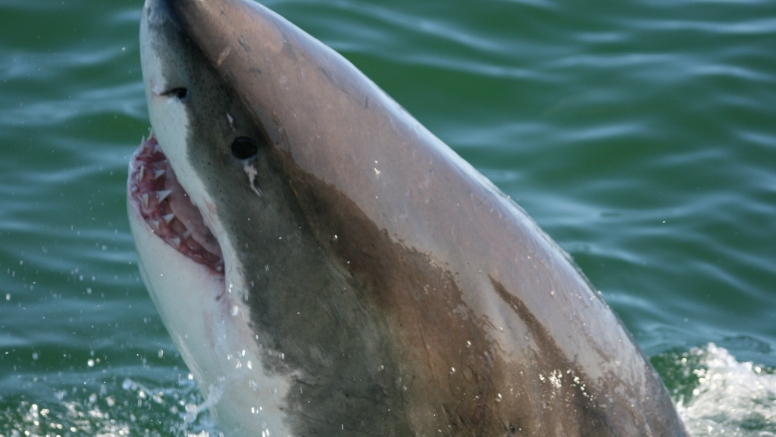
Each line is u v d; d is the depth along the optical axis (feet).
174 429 55.26
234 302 33.91
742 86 91.15
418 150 33.50
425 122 85.51
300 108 32.65
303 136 32.48
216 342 34.88
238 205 33.09
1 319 61.82
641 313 68.13
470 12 98.78
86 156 76.02
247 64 32.71
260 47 32.99
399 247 32.45
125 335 61.77
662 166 82.23
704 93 90.07
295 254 33.01
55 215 70.44
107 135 78.33
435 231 32.76
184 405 56.90
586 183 80.48
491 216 33.91
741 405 59.62
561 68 92.94
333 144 32.58
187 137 33.01
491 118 86.53
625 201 78.69
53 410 55.57
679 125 86.53
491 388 33.17
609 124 86.22
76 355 59.88
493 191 35.14
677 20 101.96
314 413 34.94
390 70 89.71
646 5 103.96
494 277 33.17
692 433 56.54
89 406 56.18
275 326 33.81
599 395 34.30
